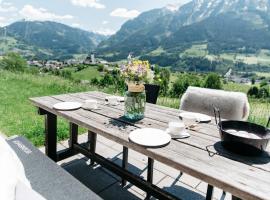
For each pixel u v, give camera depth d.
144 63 2.46
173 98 7.98
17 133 4.52
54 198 1.58
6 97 7.42
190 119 2.30
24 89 8.90
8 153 1.34
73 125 3.43
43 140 4.22
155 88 3.75
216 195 2.89
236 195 1.35
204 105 3.58
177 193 2.89
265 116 5.88
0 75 11.62
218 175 1.46
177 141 1.96
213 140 2.01
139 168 3.43
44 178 1.77
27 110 6.14
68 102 2.97
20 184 1.24
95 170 3.32
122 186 3.01
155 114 2.76
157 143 1.85
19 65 27.80
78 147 3.32
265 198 1.25
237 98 3.36
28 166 1.89
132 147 1.90
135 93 2.46
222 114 3.42
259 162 1.64
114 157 3.75
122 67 2.46
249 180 1.42
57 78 12.32
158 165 3.53
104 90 8.85
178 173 3.33
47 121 3.21
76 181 1.77
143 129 2.12
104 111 2.77
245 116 3.40
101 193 2.87
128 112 2.50
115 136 2.02
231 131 1.86
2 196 1.06
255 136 1.77
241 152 1.70
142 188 2.49
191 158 1.67
